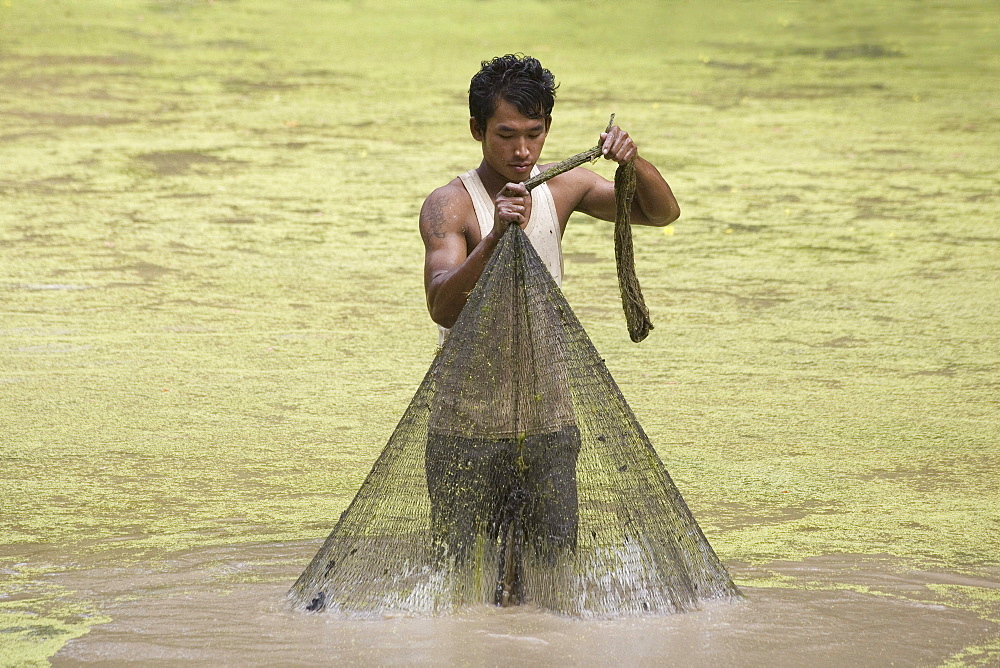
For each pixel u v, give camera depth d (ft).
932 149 153.28
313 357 76.48
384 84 192.44
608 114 170.91
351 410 66.23
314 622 34.96
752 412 66.18
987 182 135.64
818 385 71.46
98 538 47.09
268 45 224.33
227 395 68.69
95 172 133.59
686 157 146.00
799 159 146.41
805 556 44.24
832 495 53.01
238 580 40.86
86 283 93.97
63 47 210.59
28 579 41.57
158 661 32.35
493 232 36.14
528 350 35.96
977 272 100.17
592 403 36.14
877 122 170.09
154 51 213.25
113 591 39.81
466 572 35.55
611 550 35.58
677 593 35.55
